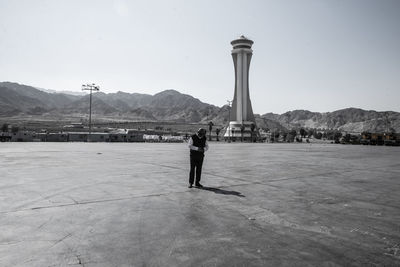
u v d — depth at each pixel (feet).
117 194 24.86
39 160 54.54
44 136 221.66
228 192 26.30
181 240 14.39
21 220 17.20
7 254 12.51
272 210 20.17
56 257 12.30
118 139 242.78
